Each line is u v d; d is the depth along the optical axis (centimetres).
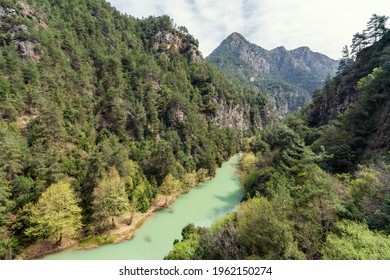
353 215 1914
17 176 4091
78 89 7225
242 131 14475
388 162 2608
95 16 11481
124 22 13312
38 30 7612
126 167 5328
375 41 8012
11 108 5219
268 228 1925
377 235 1534
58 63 7144
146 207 5125
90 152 5266
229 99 13938
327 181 2359
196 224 4697
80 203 4506
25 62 6481
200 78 12694
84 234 4134
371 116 4134
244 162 7831
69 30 9062
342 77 7938
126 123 7325
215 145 10075
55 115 5262
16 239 3566
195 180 7088
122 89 8000
